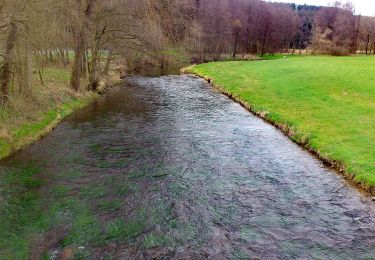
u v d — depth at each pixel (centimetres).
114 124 2614
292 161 1969
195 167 1831
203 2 9456
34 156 1923
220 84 4509
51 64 4762
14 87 2698
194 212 1380
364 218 1379
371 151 1936
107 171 1744
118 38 3744
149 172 1745
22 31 2222
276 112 2919
